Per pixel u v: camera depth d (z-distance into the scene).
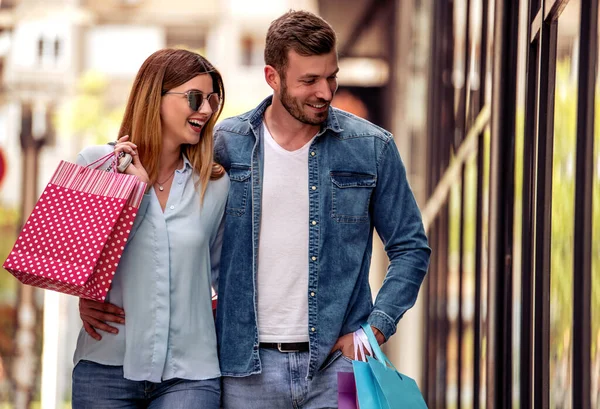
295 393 4.77
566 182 3.89
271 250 4.78
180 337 4.70
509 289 5.38
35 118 40.91
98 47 45.44
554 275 4.13
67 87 42.00
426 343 10.38
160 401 4.73
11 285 28.92
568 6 3.91
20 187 38.78
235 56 49.09
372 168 4.85
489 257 5.62
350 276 4.81
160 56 4.77
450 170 8.69
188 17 48.59
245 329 4.80
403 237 4.89
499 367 5.50
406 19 14.63
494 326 5.51
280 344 4.77
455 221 8.19
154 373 4.65
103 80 40.03
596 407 3.32
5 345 27.38
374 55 20.73
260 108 4.91
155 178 4.76
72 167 4.57
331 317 4.75
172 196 4.77
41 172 39.06
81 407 4.78
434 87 10.52
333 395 4.81
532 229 4.73
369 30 20.44
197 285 4.76
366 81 20.84
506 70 5.54
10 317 28.28
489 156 5.96
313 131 4.86
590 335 3.39
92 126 38.66
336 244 4.80
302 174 4.82
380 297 4.81
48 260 4.43
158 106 4.72
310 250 4.77
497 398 5.50
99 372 4.73
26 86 42.25
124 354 4.70
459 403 7.63
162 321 4.66
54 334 6.62
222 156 4.96
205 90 4.74
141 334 4.66
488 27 6.48
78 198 4.50
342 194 4.82
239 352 4.80
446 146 9.12
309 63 4.55
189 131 4.72
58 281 4.39
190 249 4.72
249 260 4.80
